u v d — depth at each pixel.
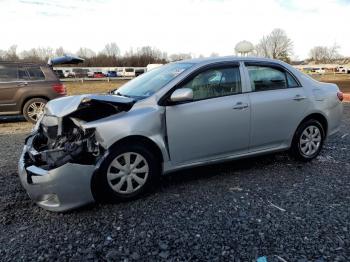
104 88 26.33
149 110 3.69
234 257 2.65
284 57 57.03
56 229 3.12
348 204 3.53
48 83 9.30
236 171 4.58
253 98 4.29
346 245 2.78
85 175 3.33
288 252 2.70
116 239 2.94
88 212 3.44
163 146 3.76
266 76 4.51
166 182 4.22
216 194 3.83
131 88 4.41
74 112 3.66
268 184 4.11
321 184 4.09
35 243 2.89
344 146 5.84
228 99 4.12
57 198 3.27
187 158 3.96
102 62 81.56
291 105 4.59
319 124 4.94
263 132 4.44
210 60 4.20
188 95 3.67
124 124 3.52
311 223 3.13
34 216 3.38
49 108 3.87
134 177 3.67
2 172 4.66
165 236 2.97
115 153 3.52
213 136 4.05
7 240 2.94
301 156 4.87
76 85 31.14
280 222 3.16
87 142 3.42
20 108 9.13
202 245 2.82
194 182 4.20
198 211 3.42
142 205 3.58
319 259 2.60
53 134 3.71
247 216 3.29
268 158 5.14
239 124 4.20
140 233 3.02
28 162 3.52
